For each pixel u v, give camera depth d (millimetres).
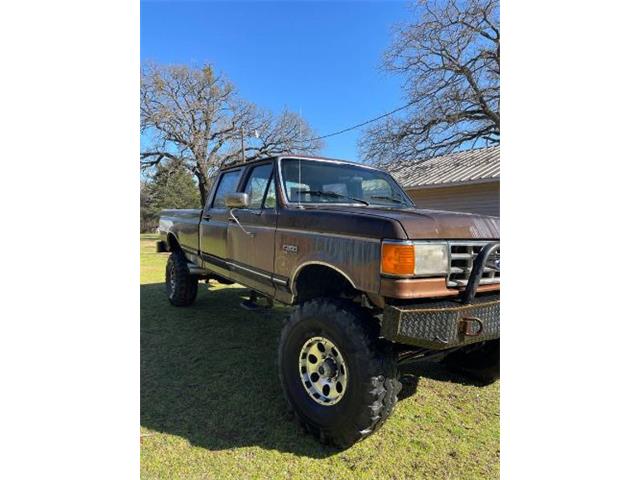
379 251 2324
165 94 27922
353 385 2404
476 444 2629
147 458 2379
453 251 2447
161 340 4500
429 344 2207
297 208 3199
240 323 5191
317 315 2615
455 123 15844
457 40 15258
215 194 4730
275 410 2984
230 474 2264
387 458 2455
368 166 4188
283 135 30484
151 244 20078
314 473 2297
